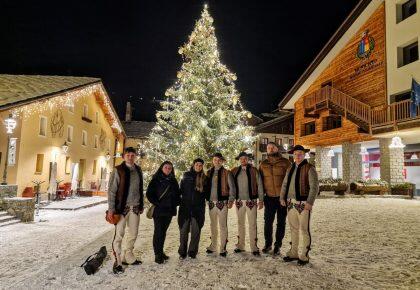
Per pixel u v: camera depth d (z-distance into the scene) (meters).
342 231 7.91
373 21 20.00
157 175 5.55
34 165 16.88
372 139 19.91
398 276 4.50
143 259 5.59
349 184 21.53
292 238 5.31
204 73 15.95
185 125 15.98
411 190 17.84
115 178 5.09
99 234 8.90
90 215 13.21
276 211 5.91
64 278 4.62
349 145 21.94
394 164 18.95
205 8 16.30
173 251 6.14
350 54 22.02
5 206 11.08
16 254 6.68
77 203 16.73
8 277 5.13
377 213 11.33
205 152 15.14
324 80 24.88
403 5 18.44
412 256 5.56
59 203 16.62
